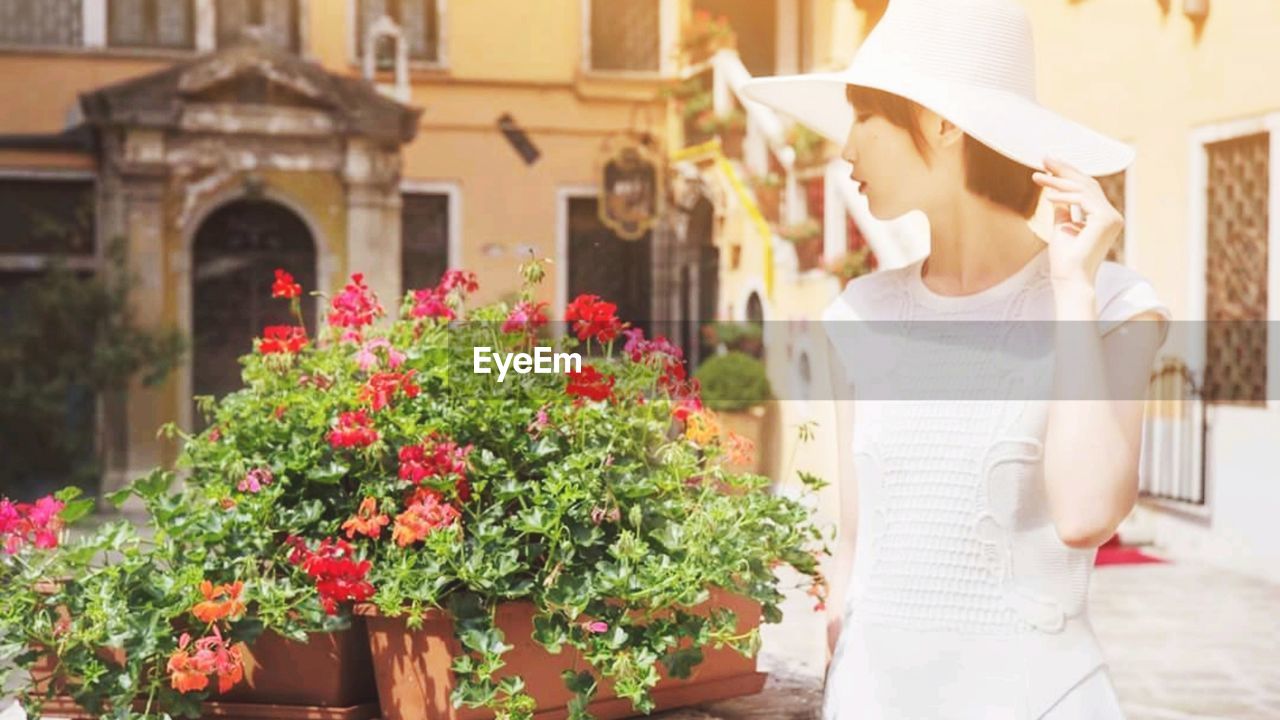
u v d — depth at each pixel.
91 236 13.77
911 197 1.82
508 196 14.33
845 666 1.83
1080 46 10.03
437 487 2.51
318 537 2.60
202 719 2.54
